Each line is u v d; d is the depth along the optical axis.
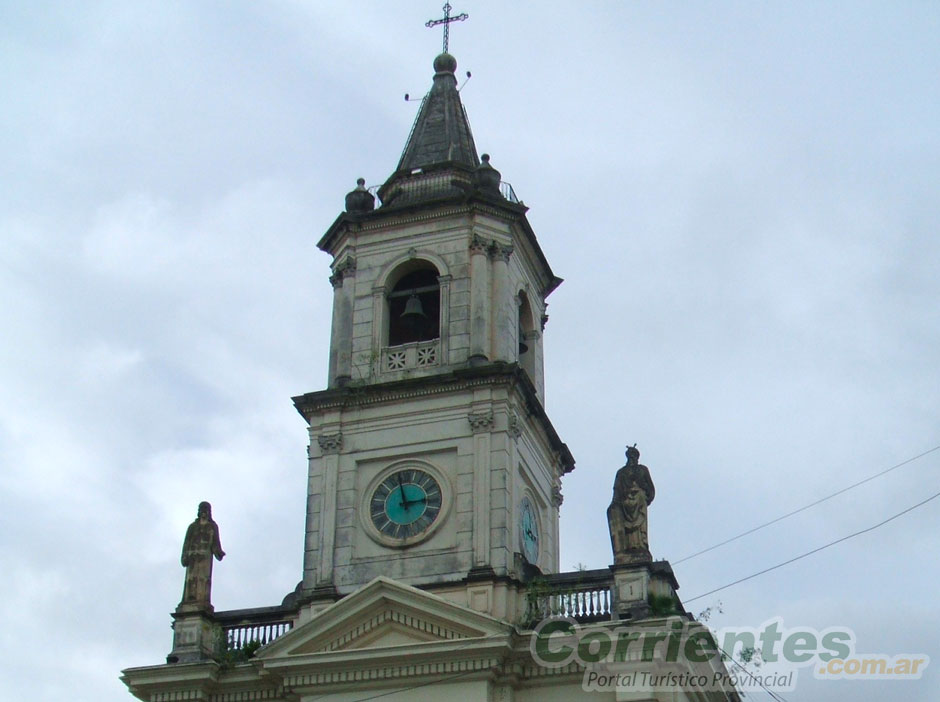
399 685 34.25
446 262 40.12
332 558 37.03
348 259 40.94
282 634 36.25
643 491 35.53
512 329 40.06
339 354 39.66
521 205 40.91
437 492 37.22
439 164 42.59
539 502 39.84
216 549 37.97
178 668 35.59
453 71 46.62
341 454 38.34
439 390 38.22
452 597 35.66
